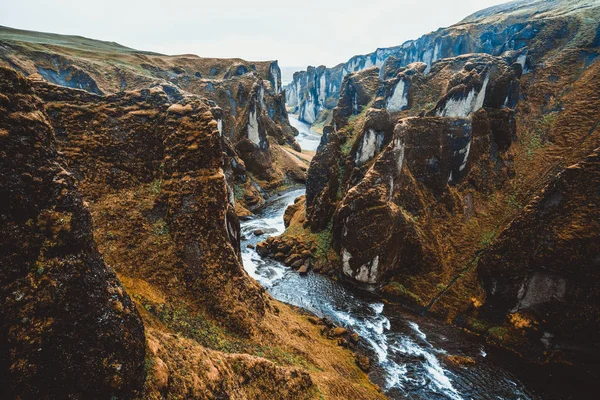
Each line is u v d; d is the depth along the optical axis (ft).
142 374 32.99
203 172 76.69
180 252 70.23
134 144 77.66
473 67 166.91
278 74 558.97
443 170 146.72
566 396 85.15
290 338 78.18
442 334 109.19
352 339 101.86
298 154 379.35
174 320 58.49
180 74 394.73
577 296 91.40
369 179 133.80
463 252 133.18
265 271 147.95
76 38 515.91
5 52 249.55
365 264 127.75
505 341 102.17
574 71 175.52
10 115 28.66
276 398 49.19
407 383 86.89
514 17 383.24
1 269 25.58
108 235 66.69
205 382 39.34
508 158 154.30
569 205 97.71
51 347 26.76
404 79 197.47
